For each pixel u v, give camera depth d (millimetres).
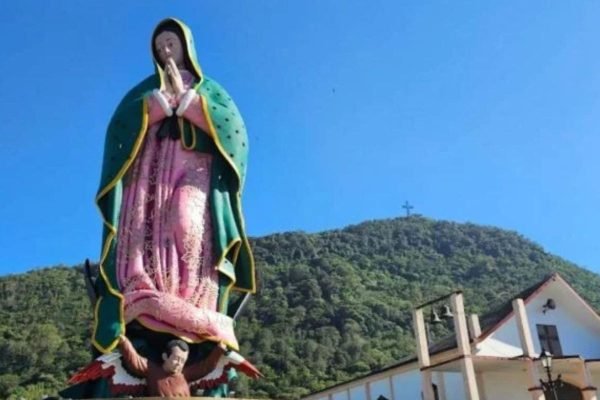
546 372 29219
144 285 14188
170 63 16219
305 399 44188
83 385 14094
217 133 15875
